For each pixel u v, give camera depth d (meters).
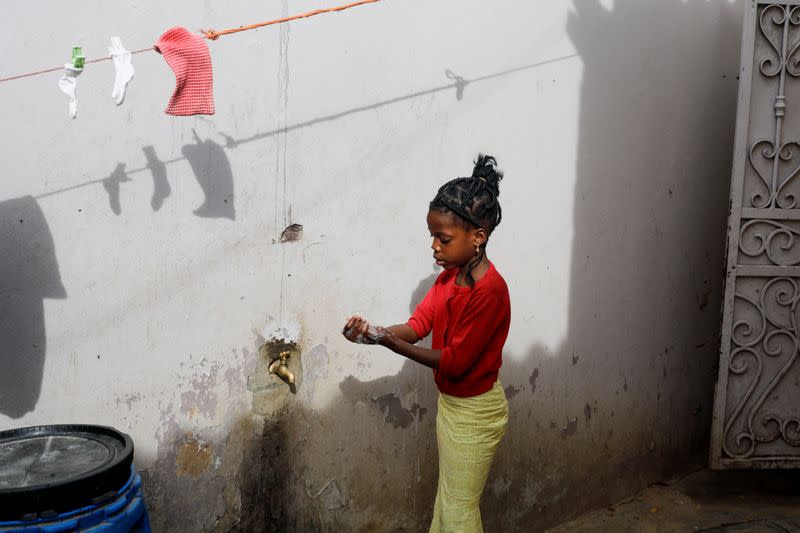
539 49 2.94
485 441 2.40
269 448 2.61
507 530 3.17
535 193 3.01
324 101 2.53
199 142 2.34
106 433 2.08
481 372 2.35
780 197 3.19
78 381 2.25
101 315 2.26
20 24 2.03
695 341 3.69
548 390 3.17
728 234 3.19
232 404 2.52
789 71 3.12
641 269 3.40
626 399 3.45
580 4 3.01
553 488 3.27
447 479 2.45
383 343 2.25
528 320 3.07
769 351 3.29
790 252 3.23
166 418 2.40
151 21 2.21
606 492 3.46
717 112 3.55
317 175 2.56
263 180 2.46
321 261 2.61
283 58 2.44
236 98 2.38
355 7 2.54
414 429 2.91
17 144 2.07
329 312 2.66
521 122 2.94
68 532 1.77
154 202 2.29
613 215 3.26
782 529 3.25
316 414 2.69
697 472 3.78
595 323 3.28
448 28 2.73
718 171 3.61
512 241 2.98
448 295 2.36
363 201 2.66
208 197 2.38
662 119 3.36
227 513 2.56
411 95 2.69
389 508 2.90
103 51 2.16
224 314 2.46
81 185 2.18
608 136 3.19
